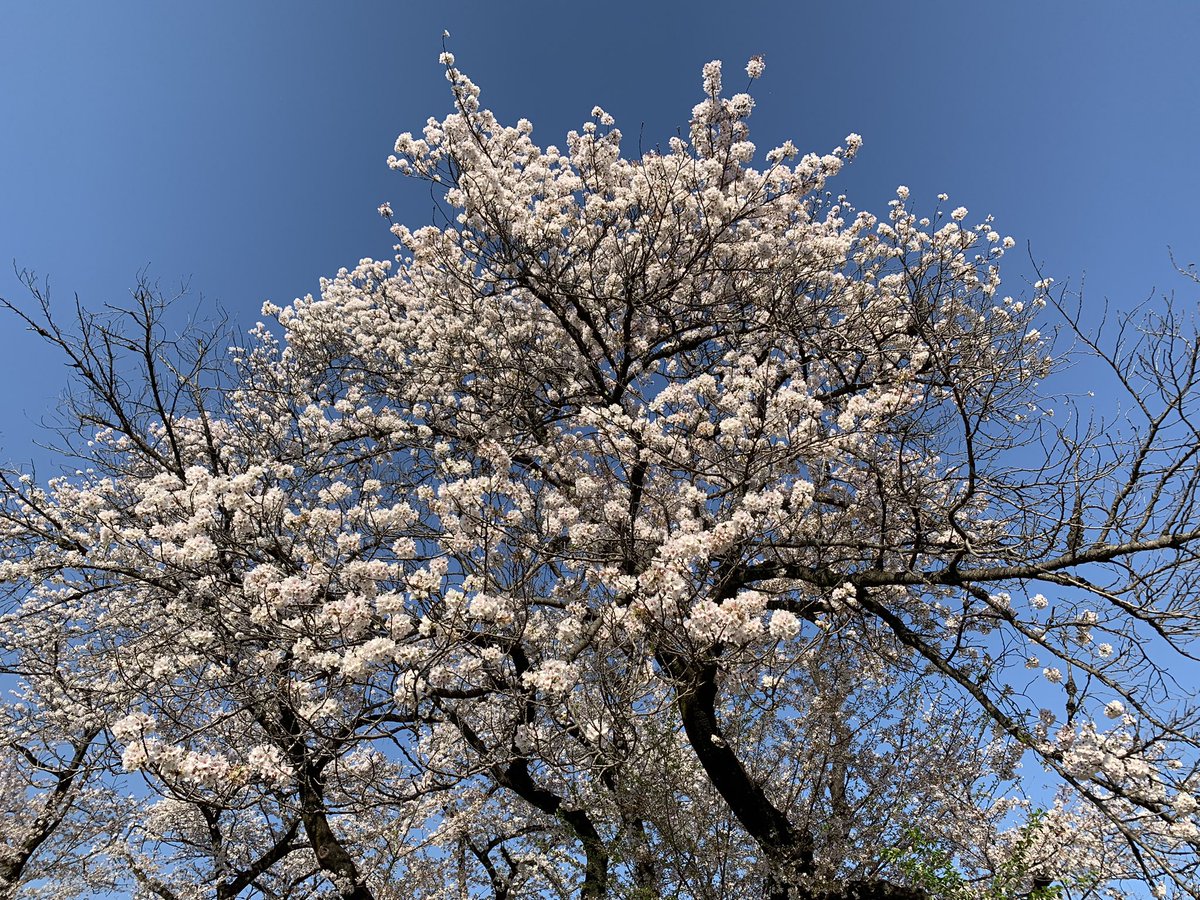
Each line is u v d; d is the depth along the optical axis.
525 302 8.88
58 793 7.81
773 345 7.46
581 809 5.26
